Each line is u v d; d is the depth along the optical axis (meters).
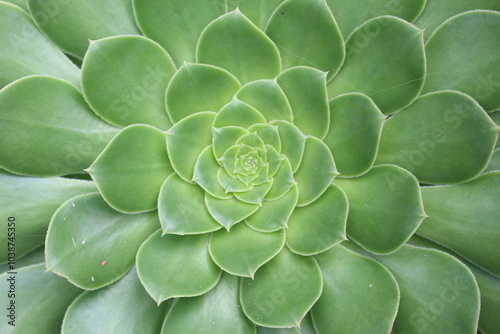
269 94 0.24
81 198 0.24
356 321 0.23
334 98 0.24
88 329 0.23
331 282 0.24
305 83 0.24
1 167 0.24
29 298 0.24
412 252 0.24
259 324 0.23
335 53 0.24
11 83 0.23
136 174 0.24
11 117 0.23
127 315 0.24
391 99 0.24
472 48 0.24
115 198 0.23
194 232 0.24
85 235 0.23
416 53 0.23
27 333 0.24
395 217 0.23
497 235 0.24
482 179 0.24
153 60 0.24
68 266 0.23
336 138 0.24
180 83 0.24
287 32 0.24
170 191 0.24
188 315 0.24
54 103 0.24
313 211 0.24
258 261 0.23
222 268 0.23
